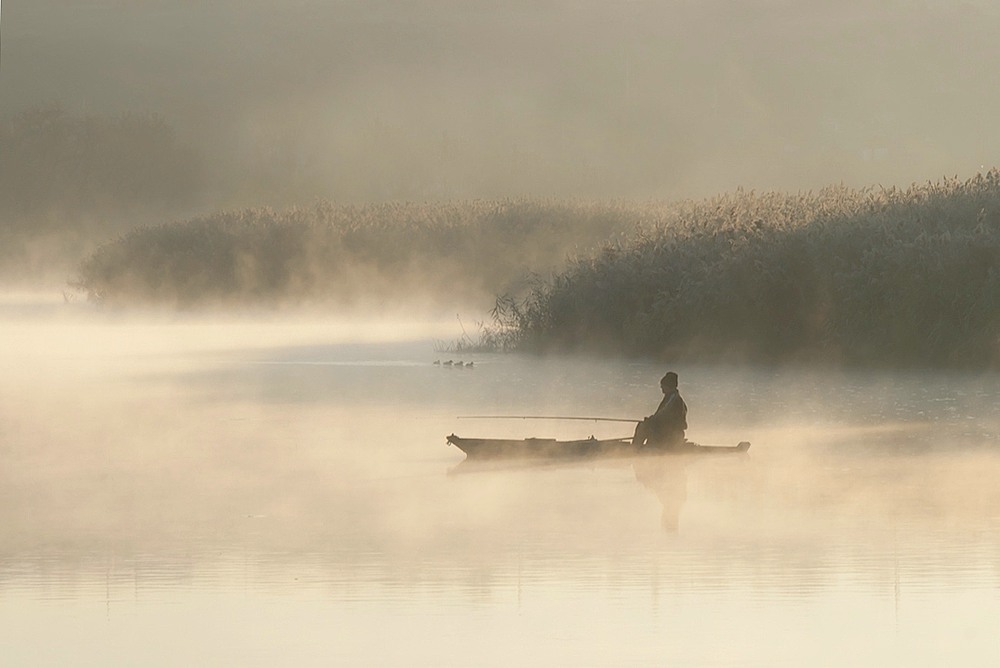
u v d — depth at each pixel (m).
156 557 59.28
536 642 47.19
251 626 49.34
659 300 144.38
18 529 64.94
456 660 45.44
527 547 60.41
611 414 105.00
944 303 131.62
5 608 51.81
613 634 47.88
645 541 61.25
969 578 54.47
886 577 54.66
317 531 64.12
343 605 51.84
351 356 155.12
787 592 52.78
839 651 45.91
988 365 129.38
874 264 134.75
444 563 57.72
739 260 141.00
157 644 47.44
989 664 44.72
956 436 91.12
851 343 134.50
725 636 47.53
